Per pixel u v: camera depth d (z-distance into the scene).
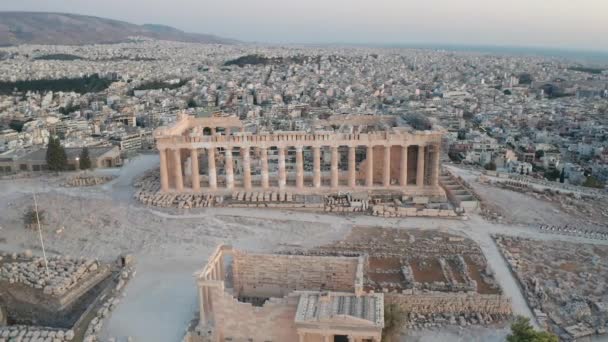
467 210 108.69
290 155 166.75
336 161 115.25
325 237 93.94
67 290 77.06
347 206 108.38
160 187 122.38
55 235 98.56
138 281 78.50
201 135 115.44
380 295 62.06
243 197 113.56
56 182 136.00
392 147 120.25
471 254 85.94
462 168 155.00
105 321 67.56
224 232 96.69
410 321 68.12
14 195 124.94
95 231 99.38
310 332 57.59
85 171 147.38
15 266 84.62
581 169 178.38
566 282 76.38
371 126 143.75
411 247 89.00
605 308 69.19
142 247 91.38
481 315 68.88
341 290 72.75
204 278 63.88
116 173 144.25
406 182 118.00
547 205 115.06
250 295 75.19
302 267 72.75
